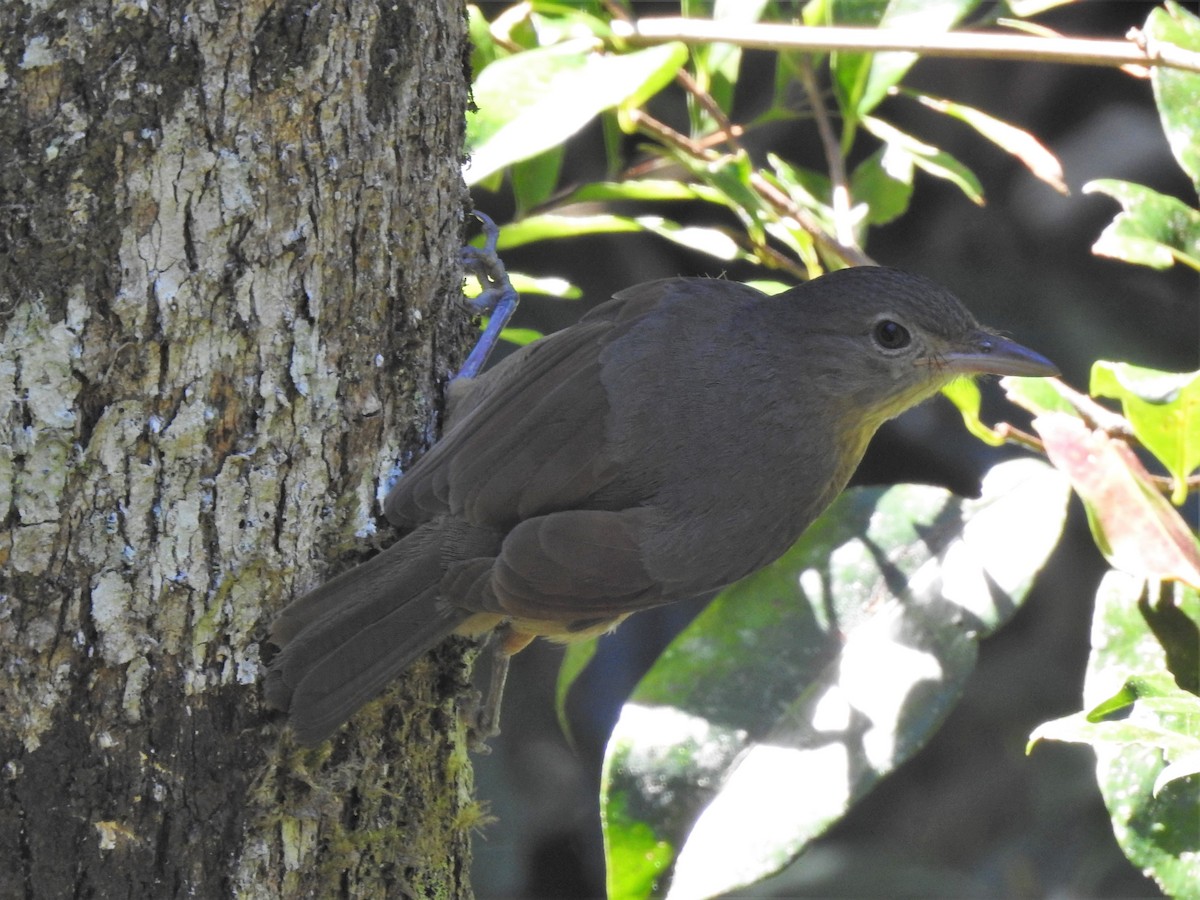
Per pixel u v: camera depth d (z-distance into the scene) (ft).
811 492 22.07
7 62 16.19
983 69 40.37
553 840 39.17
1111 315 39.29
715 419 21.06
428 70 19.26
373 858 19.70
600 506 20.49
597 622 22.31
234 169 17.31
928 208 40.86
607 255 40.93
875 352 22.21
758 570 21.71
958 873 38.19
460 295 21.12
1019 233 40.29
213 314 17.52
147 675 17.69
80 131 16.49
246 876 18.37
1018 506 22.79
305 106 17.69
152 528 17.53
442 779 20.85
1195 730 17.70
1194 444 20.93
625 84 21.77
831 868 38.19
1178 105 22.39
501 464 19.65
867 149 40.91
